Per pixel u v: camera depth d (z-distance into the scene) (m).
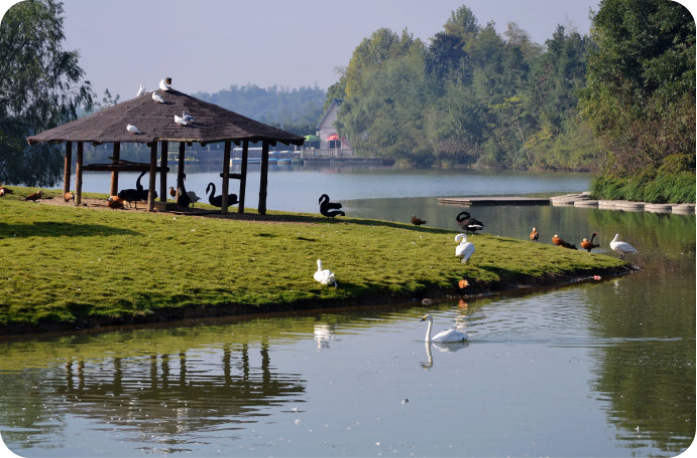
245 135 52.06
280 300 35.62
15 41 93.56
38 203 51.16
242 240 44.03
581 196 107.12
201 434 20.02
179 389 23.66
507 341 29.59
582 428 20.28
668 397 22.86
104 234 42.72
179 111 53.91
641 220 78.56
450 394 22.84
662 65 103.88
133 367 25.97
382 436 19.84
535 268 44.22
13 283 33.22
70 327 31.03
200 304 34.09
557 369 25.78
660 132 103.62
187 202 55.91
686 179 94.19
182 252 40.59
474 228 53.50
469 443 19.27
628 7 109.44
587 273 45.25
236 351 28.14
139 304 33.22
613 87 110.69
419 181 160.62
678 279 44.47
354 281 38.25
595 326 31.92
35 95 94.38
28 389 23.59
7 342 29.06
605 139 112.38
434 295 38.78
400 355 27.66
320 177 178.38
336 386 23.94
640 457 18.80
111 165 53.78
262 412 21.64
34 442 19.38
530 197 109.88
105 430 20.28
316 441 19.47
